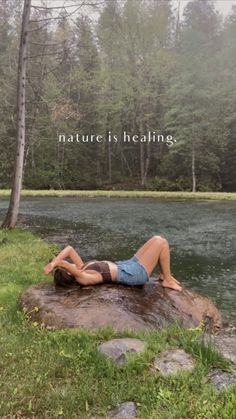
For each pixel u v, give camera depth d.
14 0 38.19
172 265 9.59
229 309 6.63
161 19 38.84
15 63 35.72
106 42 38.44
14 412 3.03
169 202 25.59
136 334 4.29
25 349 4.07
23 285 6.74
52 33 22.80
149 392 3.22
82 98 42.81
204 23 41.16
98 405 3.14
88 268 5.39
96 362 3.71
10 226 13.58
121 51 39.34
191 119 36.56
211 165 39.19
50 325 4.59
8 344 4.17
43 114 36.59
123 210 21.00
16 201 13.59
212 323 5.30
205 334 4.59
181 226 15.40
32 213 19.86
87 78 41.25
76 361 3.78
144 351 3.75
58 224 16.12
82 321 4.55
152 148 44.12
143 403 3.11
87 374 3.55
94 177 43.56
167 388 3.25
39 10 13.28
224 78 37.50
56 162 42.50
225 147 39.41
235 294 7.45
